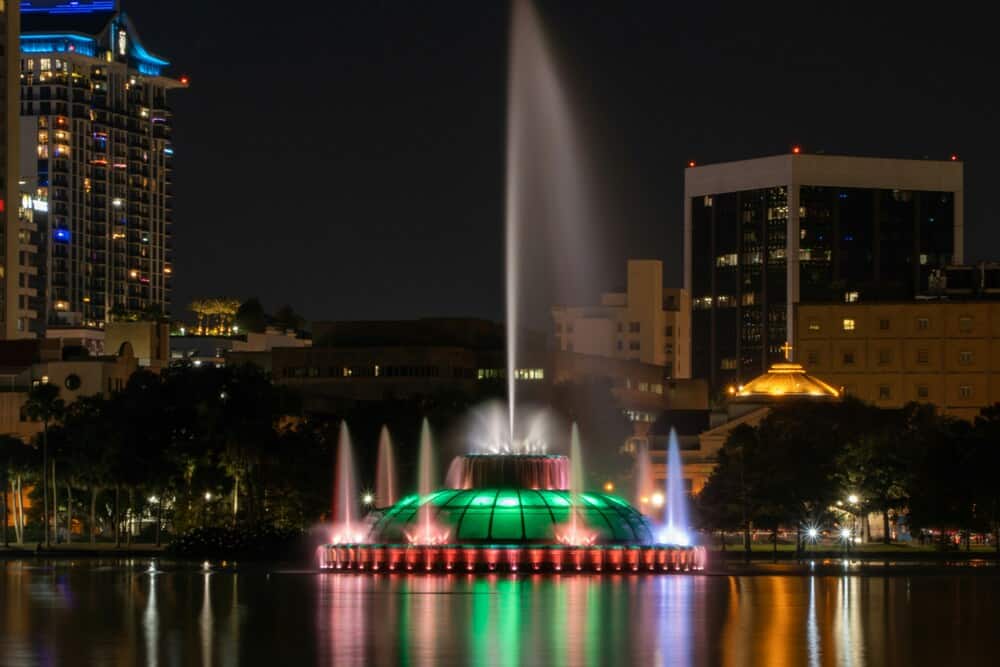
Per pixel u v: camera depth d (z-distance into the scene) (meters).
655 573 154.75
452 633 98.50
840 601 123.81
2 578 149.12
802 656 89.06
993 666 85.62
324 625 103.06
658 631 100.38
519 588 134.12
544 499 161.00
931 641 96.69
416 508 162.50
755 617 109.62
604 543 158.50
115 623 104.56
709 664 85.31
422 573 153.00
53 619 107.38
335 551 159.75
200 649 90.75
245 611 112.56
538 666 84.06
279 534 185.62
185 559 183.75
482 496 161.50
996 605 121.31
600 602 120.19
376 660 86.19
